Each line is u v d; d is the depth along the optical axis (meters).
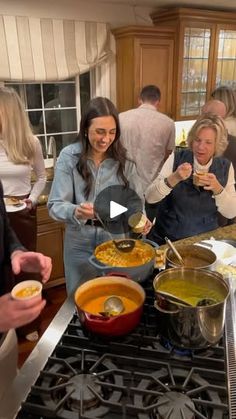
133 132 2.84
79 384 0.76
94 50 3.16
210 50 3.43
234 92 2.60
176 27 3.19
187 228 1.75
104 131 1.46
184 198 1.71
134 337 0.90
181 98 3.45
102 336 0.88
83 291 0.97
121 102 3.43
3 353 1.08
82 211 1.42
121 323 0.86
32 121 3.22
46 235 2.68
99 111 1.45
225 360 0.82
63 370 0.81
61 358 0.84
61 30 2.94
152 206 1.83
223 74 3.65
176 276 1.00
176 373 0.79
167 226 1.79
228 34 3.48
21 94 3.08
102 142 1.47
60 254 2.80
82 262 1.61
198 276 0.99
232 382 0.76
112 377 0.79
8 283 1.21
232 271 1.17
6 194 2.20
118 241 1.25
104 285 1.01
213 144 1.66
